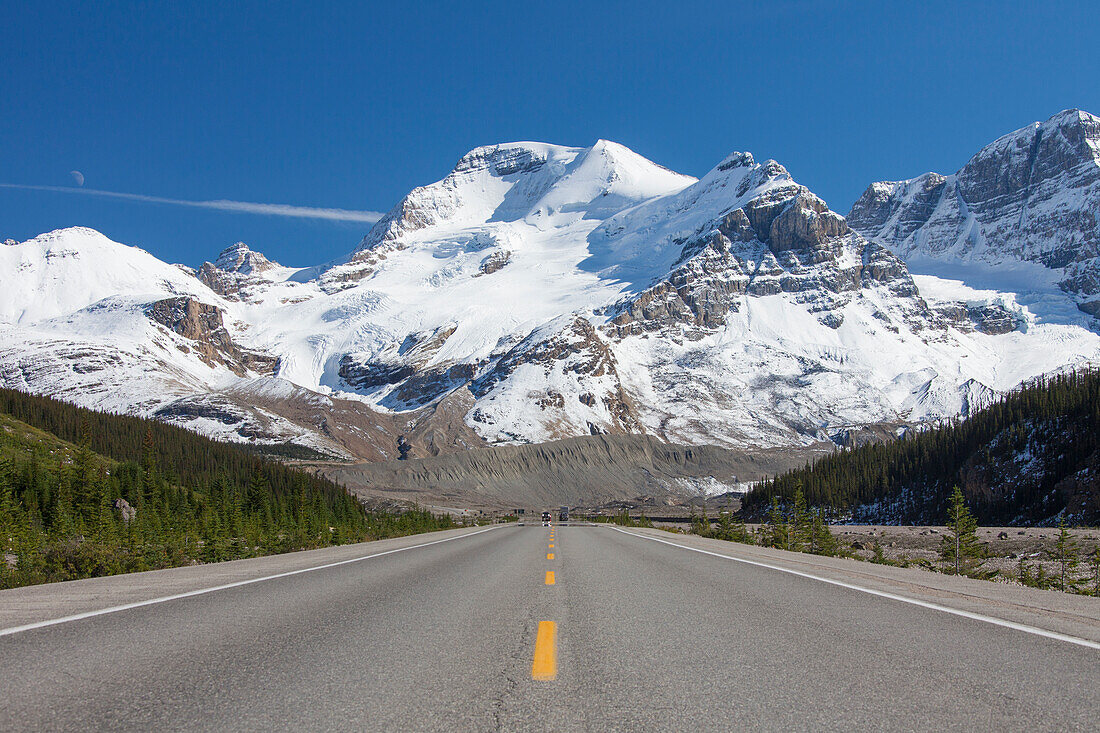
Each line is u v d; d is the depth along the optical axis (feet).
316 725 19.16
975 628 32.14
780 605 39.22
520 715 20.06
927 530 265.54
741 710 20.53
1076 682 23.18
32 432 326.44
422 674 24.39
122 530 133.39
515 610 37.81
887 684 23.07
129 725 18.95
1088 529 222.89
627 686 22.98
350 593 44.09
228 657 26.50
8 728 18.54
